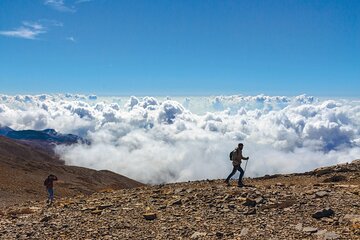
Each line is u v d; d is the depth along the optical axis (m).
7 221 20.50
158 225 17.39
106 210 21.08
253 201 19.78
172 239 15.19
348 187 23.20
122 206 21.89
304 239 13.94
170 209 20.25
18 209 24.69
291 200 19.55
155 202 22.27
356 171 30.30
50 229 17.62
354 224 15.09
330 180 27.75
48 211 22.56
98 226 17.72
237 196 21.45
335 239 13.63
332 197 20.25
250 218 17.44
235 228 16.03
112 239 15.51
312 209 18.06
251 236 14.73
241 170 26.39
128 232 16.50
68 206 23.61
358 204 18.41
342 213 17.09
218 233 15.20
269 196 21.08
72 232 16.91
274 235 14.70
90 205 23.12
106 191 30.89
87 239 15.61
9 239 16.09
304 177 30.70
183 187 28.28
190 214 18.95
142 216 19.19
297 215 17.34
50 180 29.14
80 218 19.64
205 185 28.44
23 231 17.42
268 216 17.58
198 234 15.34
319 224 15.85
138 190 28.88
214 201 20.84
